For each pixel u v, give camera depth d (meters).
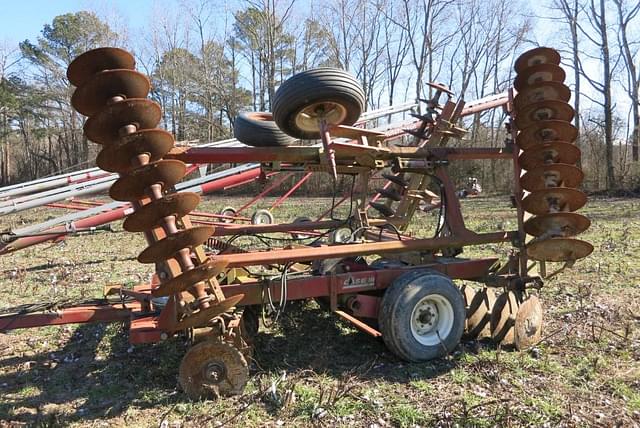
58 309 4.61
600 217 15.97
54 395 4.35
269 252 4.61
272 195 33.78
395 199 6.88
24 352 5.40
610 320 5.90
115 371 4.79
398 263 5.69
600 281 7.67
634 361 4.77
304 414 3.82
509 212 17.86
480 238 5.41
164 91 45.22
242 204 25.05
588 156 31.97
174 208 3.67
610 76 29.23
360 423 3.71
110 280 8.67
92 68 3.64
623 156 30.25
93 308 4.65
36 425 3.76
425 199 6.71
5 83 47.75
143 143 3.59
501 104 9.31
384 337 4.70
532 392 4.15
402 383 4.36
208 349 4.00
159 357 5.06
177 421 3.76
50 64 46.06
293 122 4.87
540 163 5.13
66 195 7.86
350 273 4.87
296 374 4.51
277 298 4.63
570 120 5.17
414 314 4.74
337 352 5.13
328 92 4.55
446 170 5.63
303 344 5.34
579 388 4.23
